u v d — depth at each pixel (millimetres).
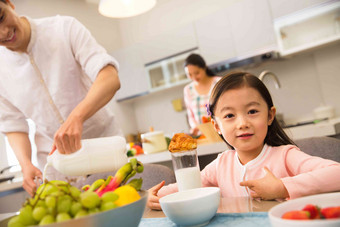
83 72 1525
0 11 1104
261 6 3283
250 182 713
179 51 3904
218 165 1052
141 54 4242
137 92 4352
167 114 4551
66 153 768
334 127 1458
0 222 676
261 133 857
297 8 3092
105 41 4719
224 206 701
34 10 3936
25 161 1468
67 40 1415
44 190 511
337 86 3270
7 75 1486
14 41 1250
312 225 379
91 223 437
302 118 3475
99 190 586
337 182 651
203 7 4129
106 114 1637
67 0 4348
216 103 902
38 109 1505
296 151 884
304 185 657
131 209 485
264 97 875
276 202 652
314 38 3047
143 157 1971
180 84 3963
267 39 3281
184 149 818
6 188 2293
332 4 2928
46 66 1423
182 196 669
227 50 3549
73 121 1001
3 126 1561
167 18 4465
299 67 3467
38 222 475
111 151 774
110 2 2381
